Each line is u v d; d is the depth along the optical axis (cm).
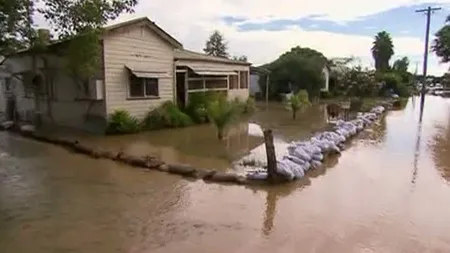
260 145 1288
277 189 808
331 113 2108
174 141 1362
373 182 864
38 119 1806
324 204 714
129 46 1578
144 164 998
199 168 941
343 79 3688
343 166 1020
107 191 795
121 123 1510
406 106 3175
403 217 649
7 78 2108
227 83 2219
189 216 654
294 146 1119
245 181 850
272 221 631
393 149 1262
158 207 698
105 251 523
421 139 1469
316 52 3947
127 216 653
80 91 1588
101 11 1211
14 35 1177
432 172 955
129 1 1373
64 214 662
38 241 555
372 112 2300
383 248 534
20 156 1145
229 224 619
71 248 533
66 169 983
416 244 547
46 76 1756
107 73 1499
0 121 1925
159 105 1730
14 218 645
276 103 3022
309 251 524
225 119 1394
